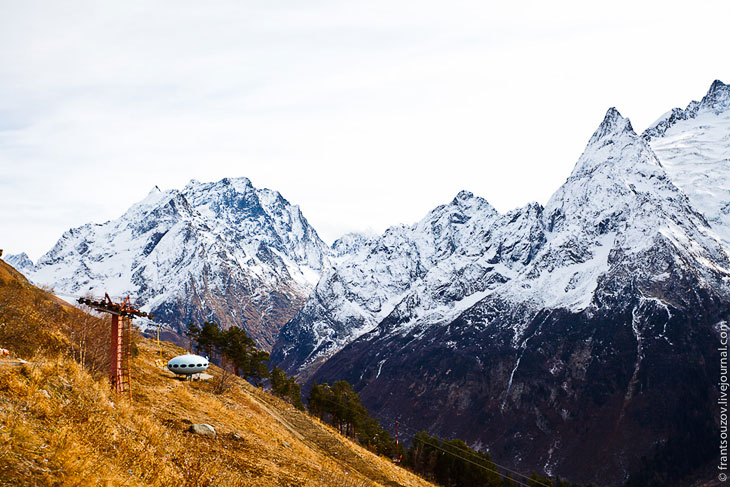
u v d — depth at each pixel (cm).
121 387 3353
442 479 11975
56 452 1691
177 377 5756
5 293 4384
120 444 2114
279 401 7681
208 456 2866
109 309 3372
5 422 1706
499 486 11831
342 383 13150
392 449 12988
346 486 3772
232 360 11375
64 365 2470
